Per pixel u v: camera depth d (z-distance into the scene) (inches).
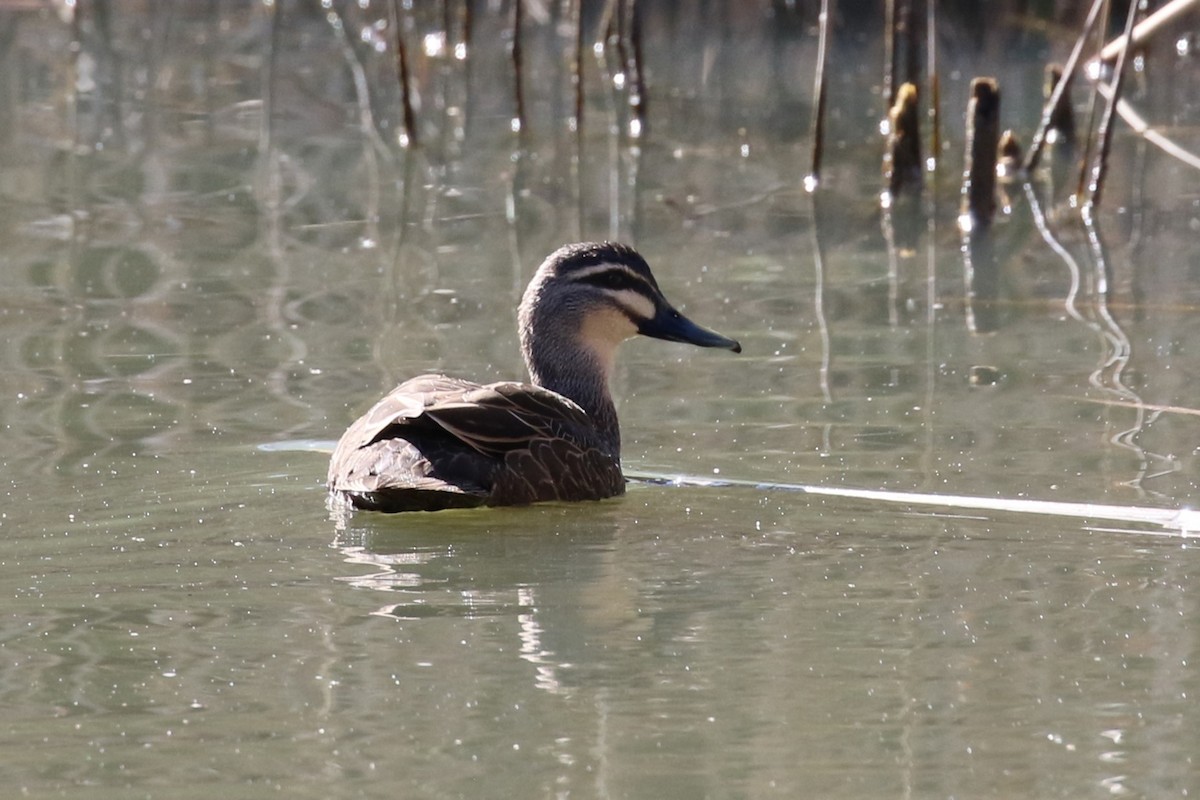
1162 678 346.6
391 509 457.7
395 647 365.4
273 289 706.8
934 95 926.4
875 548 431.2
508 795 299.1
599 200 866.1
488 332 645.9
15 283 710.5
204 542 434.3
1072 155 956.0
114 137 1009.5
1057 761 311.4
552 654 360.8
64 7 1386.6
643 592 399.9
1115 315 665.0
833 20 1259.8
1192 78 1121.4
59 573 411.5
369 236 797.2
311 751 316.5
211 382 583.5
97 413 548.1
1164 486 475.5
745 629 377.1
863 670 351.9
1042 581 404.8
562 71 1187.9
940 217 836.6
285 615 385.1
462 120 1057.5
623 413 564.7
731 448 522.3
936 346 628.4
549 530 449.4
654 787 301.9
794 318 670.5
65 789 302.2
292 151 979.9
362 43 1268.5
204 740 321.4
